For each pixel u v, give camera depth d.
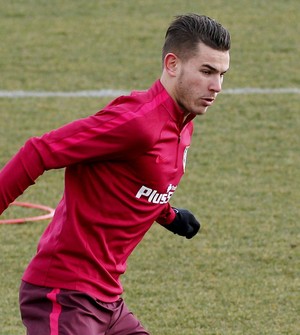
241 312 21.66
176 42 14.05
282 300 22.38
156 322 21.03
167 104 14.09
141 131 13.73
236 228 27.22
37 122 37.28
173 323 21.00
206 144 35.06
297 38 48.69
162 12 52.41
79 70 43.84
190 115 14.48
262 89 41.66
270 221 27.86
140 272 23.92
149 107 13.93
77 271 14.30
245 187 30.92
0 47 46.69
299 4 54.25
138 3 53.91
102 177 14.16
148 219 14.76
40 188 30.81
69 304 14.20
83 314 14.19
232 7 53.59
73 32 49.06
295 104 39.78
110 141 13.76
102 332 14.66
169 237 26.42
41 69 43.84
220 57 13.98
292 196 30.16
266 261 24.81
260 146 35.06
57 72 43.53
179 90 14.11
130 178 14.21
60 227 14.32
